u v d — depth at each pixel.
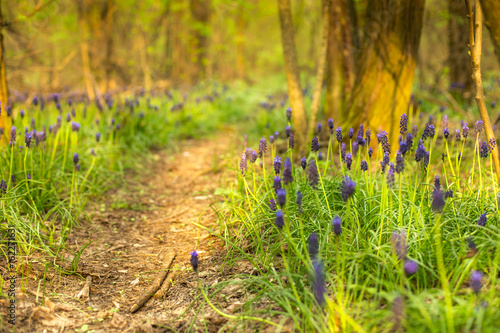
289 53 5.62
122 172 5.33
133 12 12.43
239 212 3.61
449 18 8.06
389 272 2.39
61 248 3.43
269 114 8.12
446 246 2.60
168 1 12.85
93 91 9.55
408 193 3.13
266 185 3.40
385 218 2.96
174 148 7.29
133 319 2.69
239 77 19.38
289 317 2.49
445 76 9.92
